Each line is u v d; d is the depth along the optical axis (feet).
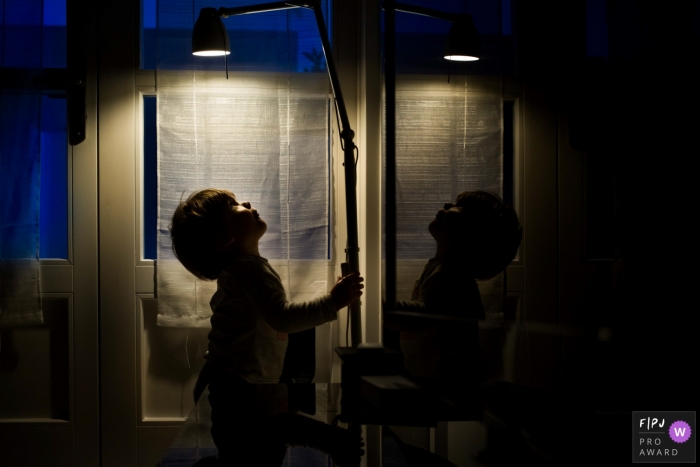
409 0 3.61
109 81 5.73
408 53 3.62
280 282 4.84
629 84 1.33
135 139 5.77
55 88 5.67
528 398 1.85
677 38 1.16
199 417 2.89
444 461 2.01
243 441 2.48
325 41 5.00
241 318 4.74
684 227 1.14
